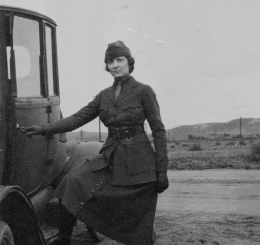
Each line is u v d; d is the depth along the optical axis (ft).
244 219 21.16
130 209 12.16
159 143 12.32
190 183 36.40
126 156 12.22
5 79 11.36
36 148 12.84
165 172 12.24
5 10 11.45
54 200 13.69
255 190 31.30
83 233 18.24
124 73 12.73
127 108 12.40
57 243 12.60
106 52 12.82
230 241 17.16
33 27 12.70
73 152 15.21
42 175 13.41
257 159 59.00
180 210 23.72
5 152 11.39
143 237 12.21
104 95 13.02
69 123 12.81
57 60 14.61
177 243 16.98
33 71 12.71
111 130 12.62
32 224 10.88
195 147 104.12
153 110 12.47
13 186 9.89
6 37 11.50
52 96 14.02
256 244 16.72
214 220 20.94
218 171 48.03
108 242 16.94
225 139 220.84
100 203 12.16
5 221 10.62
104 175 12.42
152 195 12.48
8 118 11.41
